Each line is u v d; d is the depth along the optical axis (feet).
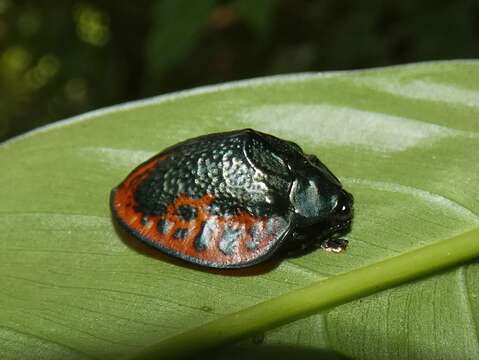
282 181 0.26
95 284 0.26
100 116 0.29
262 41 0.59
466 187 0.27
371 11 0.56
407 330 0.25
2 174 0.28
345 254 0.26
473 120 0.29
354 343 0.25
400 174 0.28
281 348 0.25
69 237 0.27
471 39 0.52
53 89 0.82
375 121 0.29
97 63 0.77
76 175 0.28
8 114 0.85
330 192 0.26
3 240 0.27
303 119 0.29
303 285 0.26
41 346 0.25
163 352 0.25
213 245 0.26
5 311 0.26
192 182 0.26
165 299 0.26
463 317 0.25
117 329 0.25
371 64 0.56
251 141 0.27
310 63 0.59
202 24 0.47
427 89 0.29
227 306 0.26
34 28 0.78
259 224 0.26
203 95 0.30
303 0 0.65
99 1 0.75
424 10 0.54
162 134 0.29
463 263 0.26
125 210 0.27
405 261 0.26
